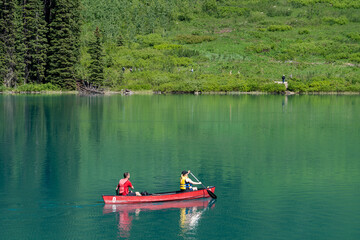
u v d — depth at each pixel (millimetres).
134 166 24953
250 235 15148
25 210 17516
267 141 33438
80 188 20516
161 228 15750
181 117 48031
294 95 85438
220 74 95625
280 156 27922
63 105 61594
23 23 90812
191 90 90625
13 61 87938
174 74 95875
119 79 94688
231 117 48031
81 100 71062
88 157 27344
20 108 56969
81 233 15320
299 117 48188
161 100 71688
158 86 93250
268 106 60844
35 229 15609
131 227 15820
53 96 80375
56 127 40156
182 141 33281
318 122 44188
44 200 18734
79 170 23969
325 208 17781
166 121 44750
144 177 22484
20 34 89625
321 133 37250
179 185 21031
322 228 15719
